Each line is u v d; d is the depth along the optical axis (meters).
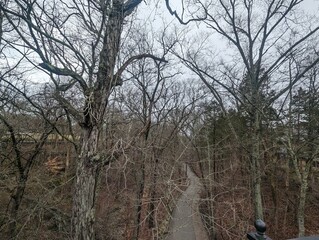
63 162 11.51
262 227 2.23
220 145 19.20
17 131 9.16
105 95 5.28
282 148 16.19
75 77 5.21
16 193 9.22
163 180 8.68
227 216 14.65
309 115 14.91
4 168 9.52
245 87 15.26
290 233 19.25
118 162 6.60
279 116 14.03
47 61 5.00
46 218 10.09
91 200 4.90
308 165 13.43
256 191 13.71
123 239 12.66
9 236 8.64
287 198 19.98
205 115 21.42
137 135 7.27
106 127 6.08
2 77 7.86
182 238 14.80
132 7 5.79
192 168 16.20
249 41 14.89
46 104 7.93
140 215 12.06
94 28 5.98
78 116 5.22
